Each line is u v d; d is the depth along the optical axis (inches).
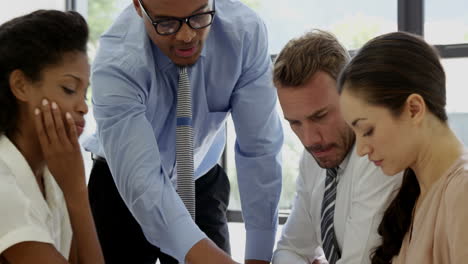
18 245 43.6
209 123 75.9
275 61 58.6
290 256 68.6
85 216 52.2
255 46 72.3
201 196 80.0
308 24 149.4
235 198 147.5
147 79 67.4
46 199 50.6
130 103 64.4
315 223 65.9
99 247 53.2
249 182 76.0
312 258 70.4
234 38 70.2
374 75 45.9
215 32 70.4
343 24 145.8
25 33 46.2
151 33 63.6
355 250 56.6
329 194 61.5
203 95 72.7
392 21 141.5
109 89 64.4
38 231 44.2
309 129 56.8
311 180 65.9
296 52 56.4
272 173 75.6
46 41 46.2
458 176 44.6
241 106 73.9
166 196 61.9
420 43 46.9
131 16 69.8
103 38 69.4
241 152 76.5
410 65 45.9
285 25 151.0
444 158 46.7
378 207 55.4
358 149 48.0
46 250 44.1
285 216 142.5
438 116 46.8
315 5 148.3
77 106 47.9
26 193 46.5
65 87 46.9
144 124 64.6
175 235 60.7
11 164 46.3
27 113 47.6
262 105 73.7
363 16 143.8
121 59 66.0
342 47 57.6
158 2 60.0
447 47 129.7
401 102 45.7
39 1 144.7
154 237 62.7
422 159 47.4
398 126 46.2
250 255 77.1
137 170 62.3
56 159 48.9
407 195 51.1
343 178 60.3
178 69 69.3
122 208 76.4
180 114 68.6
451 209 43.4
